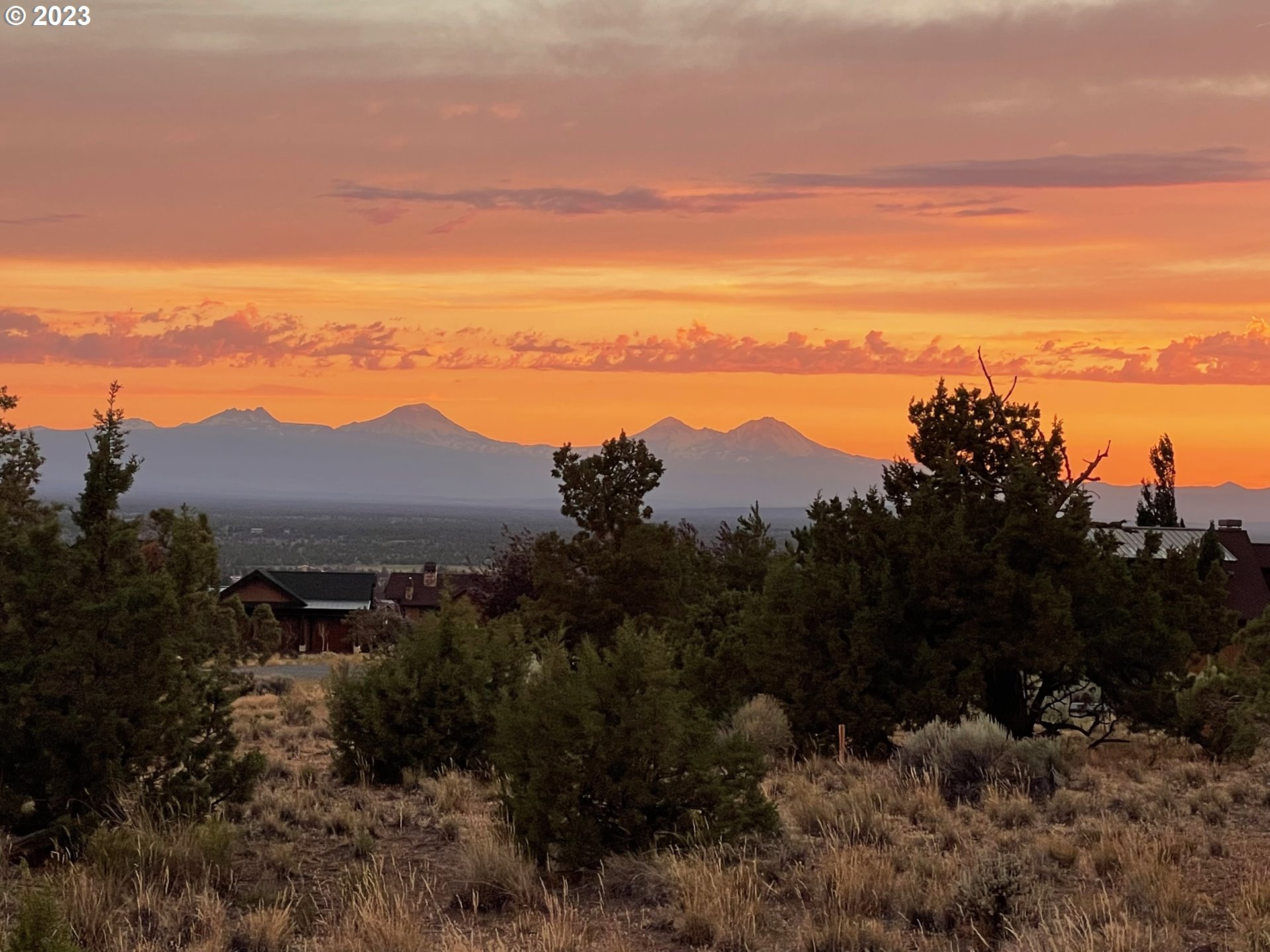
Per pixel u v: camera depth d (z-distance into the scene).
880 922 11.03
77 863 12.36
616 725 13.59
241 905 11.59
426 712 20.08
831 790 18.44
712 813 13.55
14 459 31.56
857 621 23.72
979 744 17.83
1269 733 24.33
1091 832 14.42
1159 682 24.58
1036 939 9.88
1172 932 10.09
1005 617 23.58
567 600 34.88
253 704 31.64
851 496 26.95
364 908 10.91
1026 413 29.38
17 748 13.15
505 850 12.98
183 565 15.13
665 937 10.82
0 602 13.67
